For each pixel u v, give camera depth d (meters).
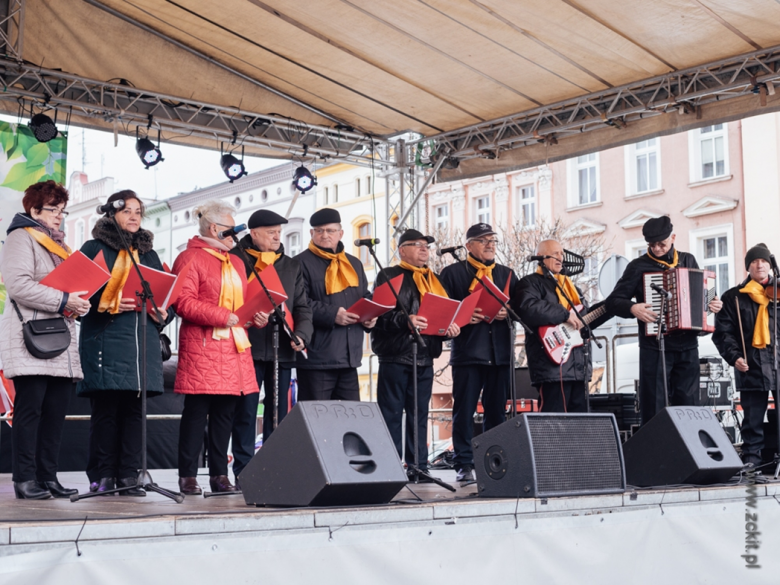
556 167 22.19
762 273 6.11
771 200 18.67
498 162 8.38
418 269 5.53
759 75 6.66
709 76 6.93
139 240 4.26
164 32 7.32
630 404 7.04
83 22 6.96
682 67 6.95
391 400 5.37
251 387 4.50
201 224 4.58
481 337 5.61
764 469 6.17
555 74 7.26
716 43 6.52
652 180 20.67
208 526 2.90
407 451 5.46
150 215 26.75
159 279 4.05
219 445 4.52
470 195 23.80
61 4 6.84
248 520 2.98
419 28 6.81
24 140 7.18
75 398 7.45
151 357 4.23
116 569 2.72
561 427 3.97
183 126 7.61
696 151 19.89
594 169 21.64
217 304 4.45
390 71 7.57
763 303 6.07
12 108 7.01
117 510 3.43
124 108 7.26
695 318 5.59
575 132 7.83
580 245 20.45
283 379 5.12
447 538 3.40
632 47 6.70
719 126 19.56
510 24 6.59
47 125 6.86
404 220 8.85
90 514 3.18
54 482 4.15
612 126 7.57
